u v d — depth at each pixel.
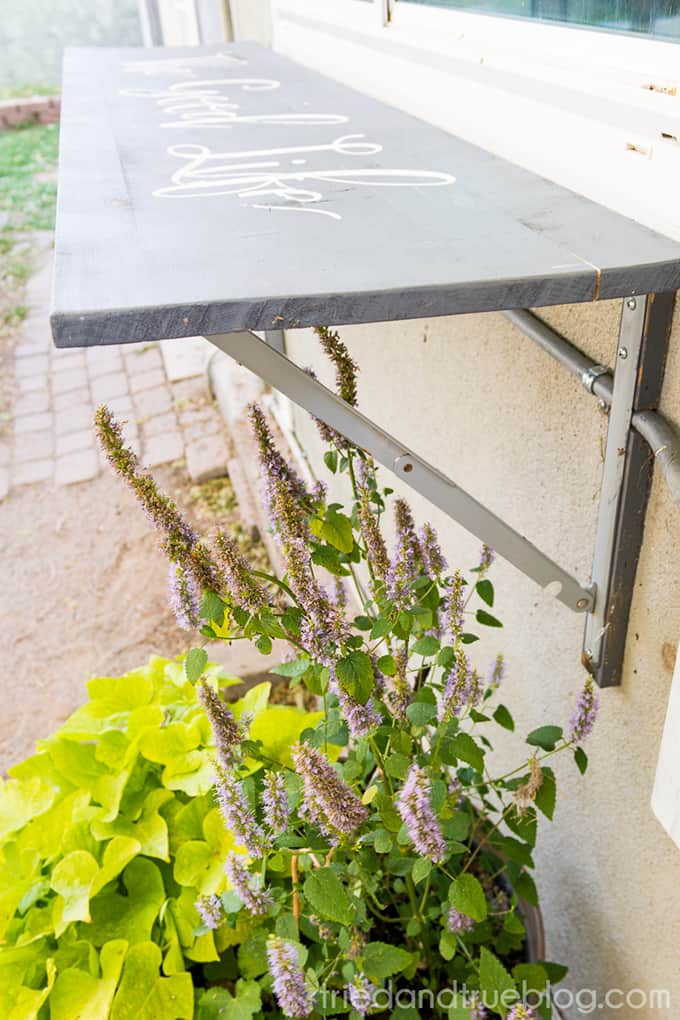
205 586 0.84
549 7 0.90
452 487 0.81
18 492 3.44
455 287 0.58
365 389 1.85
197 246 0.67
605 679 0.98
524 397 1.10
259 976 1.23
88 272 0.61
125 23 9.55
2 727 2.33
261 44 2.37
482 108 1.01
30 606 2.81
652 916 1.02
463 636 0.98
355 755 1.06
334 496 2.41
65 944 1.24
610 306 0.85
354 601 2.12
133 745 1.43
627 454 0.84
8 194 7.48
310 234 0.69
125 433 3.64
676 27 0.71
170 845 1.38
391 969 0.93
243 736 1.02
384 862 1.27
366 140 1.05
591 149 0.80
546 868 1.28
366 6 1.37
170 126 1.17
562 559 1.08
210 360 3.94
